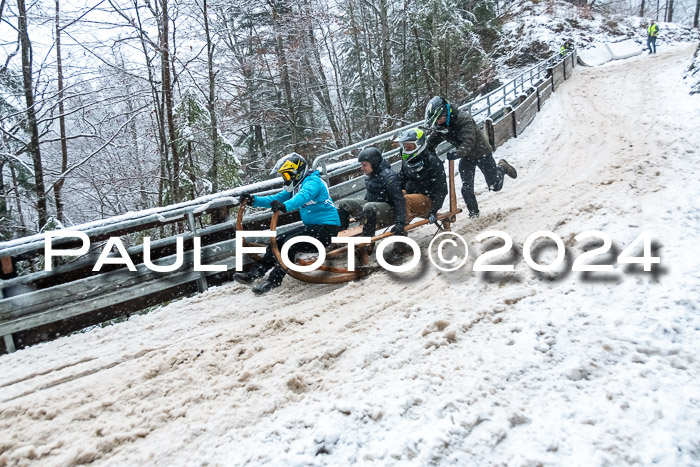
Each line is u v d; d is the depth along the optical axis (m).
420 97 19.44
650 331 2.99
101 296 4.45
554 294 3.70
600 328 3.12
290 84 17.19
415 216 5.26
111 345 4.02
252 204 4.68
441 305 3.83
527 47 26.42
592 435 2.30
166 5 10.39
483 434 2.39
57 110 12.36
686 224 4.50
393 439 2.43
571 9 30.67
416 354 3.18
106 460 2.57
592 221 5.11
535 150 9.95
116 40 10.55
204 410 2.90
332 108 19.12
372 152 4.85
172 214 4.83
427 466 2.25
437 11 17.02
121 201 12.76
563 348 2.99
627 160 7.40
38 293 4.14
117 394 3.14
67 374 3.54
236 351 3.56
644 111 10.90
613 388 2.59
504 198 7.14
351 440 2.48
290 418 2.69
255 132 19.09
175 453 2.56
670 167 6.41
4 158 10.88
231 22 14.53
